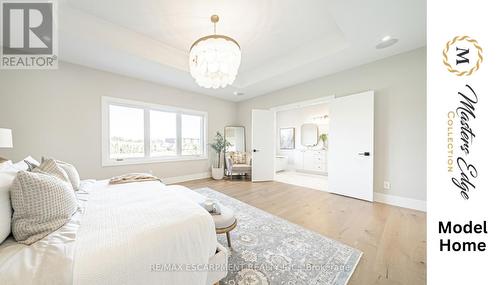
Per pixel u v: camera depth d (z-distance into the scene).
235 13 2.09
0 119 2.34
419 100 2.46
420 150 2.47
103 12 2.09
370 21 1.91
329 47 2.61
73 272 0.64
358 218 2.22
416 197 2.51
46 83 2.63
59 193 0.96
